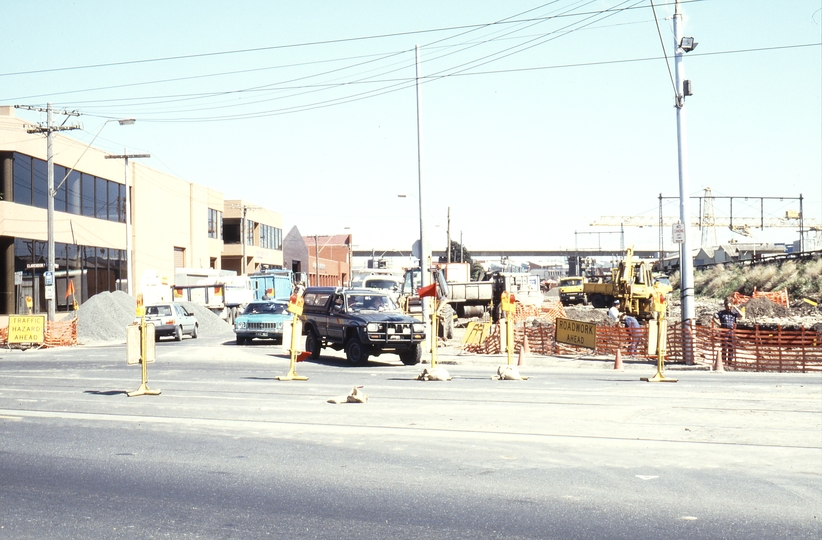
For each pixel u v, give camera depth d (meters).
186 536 6.23
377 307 23.62
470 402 13.70
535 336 27.70
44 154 45.09
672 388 16.09
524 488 7.67
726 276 72.81
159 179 62.62
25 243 43.62
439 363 23.91
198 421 11.72
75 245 49.12
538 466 8.62
